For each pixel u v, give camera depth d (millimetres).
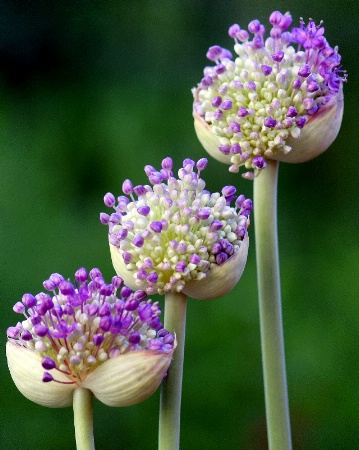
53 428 1255
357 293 1426
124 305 795
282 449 856
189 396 1287
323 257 1479
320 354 1364
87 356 795
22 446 1251
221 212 822
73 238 1469
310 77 838
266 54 850
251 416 1277
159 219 821
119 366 796
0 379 1276
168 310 824
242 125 842
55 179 1524
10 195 1497
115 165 1534
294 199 1518
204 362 1305
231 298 1347
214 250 816
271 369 855
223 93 845
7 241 1455
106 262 1424
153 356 796
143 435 1252
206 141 856
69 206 1508
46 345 800
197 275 816
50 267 1438
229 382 1294
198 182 823
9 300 1388
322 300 1426
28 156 1545
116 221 821
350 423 1291
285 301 1412
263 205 856
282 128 838
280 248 1482
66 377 800
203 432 1268
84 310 796
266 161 853
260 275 858
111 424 1257
